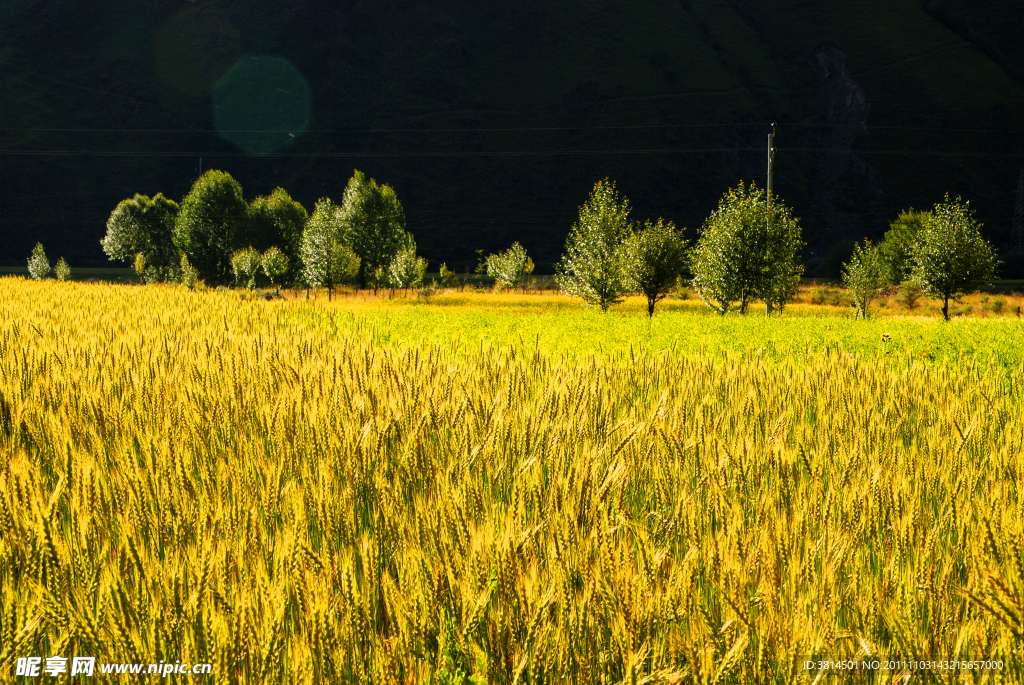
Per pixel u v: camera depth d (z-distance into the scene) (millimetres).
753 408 5684
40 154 170750
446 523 3035
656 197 171375
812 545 3037
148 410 5074
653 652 2539
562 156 182500
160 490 3363
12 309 15328
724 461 3766
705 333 18531
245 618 2350
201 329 11719
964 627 2600
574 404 5180
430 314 25406
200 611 2455
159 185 175125
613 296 41906
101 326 11562
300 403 4801
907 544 3188
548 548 2988
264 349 8211
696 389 6520
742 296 39156
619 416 5324
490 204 174000
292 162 186250
